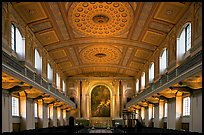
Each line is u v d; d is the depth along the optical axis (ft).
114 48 87.51
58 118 106.93
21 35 57.26
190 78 44.29
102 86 127.95
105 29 71.26
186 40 56.59
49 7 54.85
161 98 71.67
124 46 83.97
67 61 99.25
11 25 51.52
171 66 62.59
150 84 87.25
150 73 89.10
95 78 127.03
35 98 70.18
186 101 62.34
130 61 100.48
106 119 125.29
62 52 86.74
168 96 66.18
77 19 64.80
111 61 104.47
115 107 126.11
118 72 124.06
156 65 78.79
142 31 69.10
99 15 63.46
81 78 126.93
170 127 69.05
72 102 116.16
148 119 96.17
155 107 87.40
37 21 59.93
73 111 124.98
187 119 59.82
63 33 71.67
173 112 67.46
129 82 127.03
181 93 64.64
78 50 88.48
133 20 64.13
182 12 53.06
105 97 127.65
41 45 74.23
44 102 81.51
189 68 42.98
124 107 125.08
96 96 127.65
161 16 57.88
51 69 89.30
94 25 68.90
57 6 55.11
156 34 68.69
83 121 123.65
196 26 46.24
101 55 95.81
